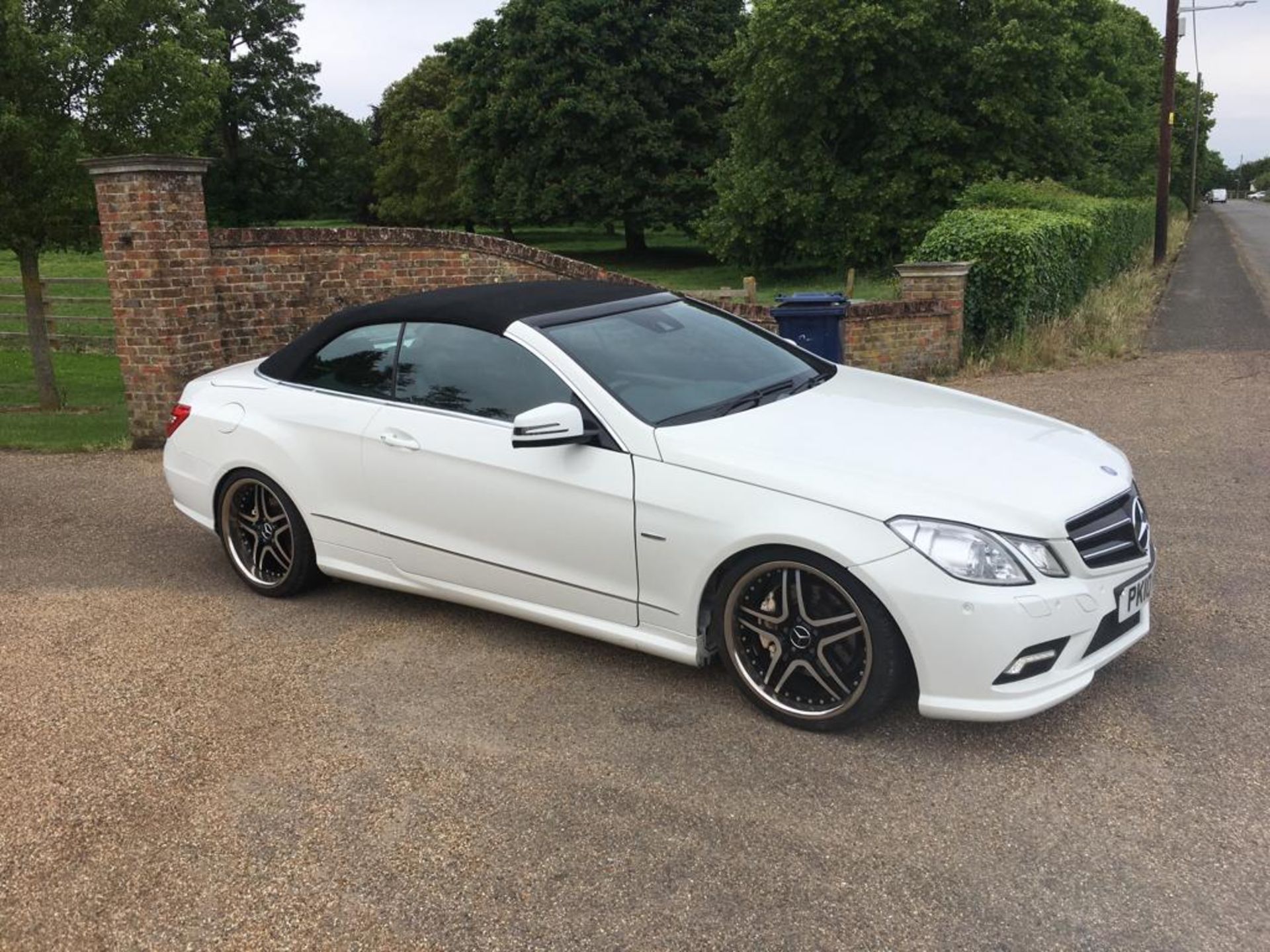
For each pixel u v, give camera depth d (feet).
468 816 10.78
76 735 12.67
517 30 138.51
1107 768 11.23
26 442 30.86
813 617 11.87
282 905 9.53
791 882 9.59
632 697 13.21
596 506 13.06
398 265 31.71
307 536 16.38
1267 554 17.47
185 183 27.94
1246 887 9.29
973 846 10.01
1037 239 39.73
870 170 96.22
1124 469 12.97
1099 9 124.57
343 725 12.73
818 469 11.94
